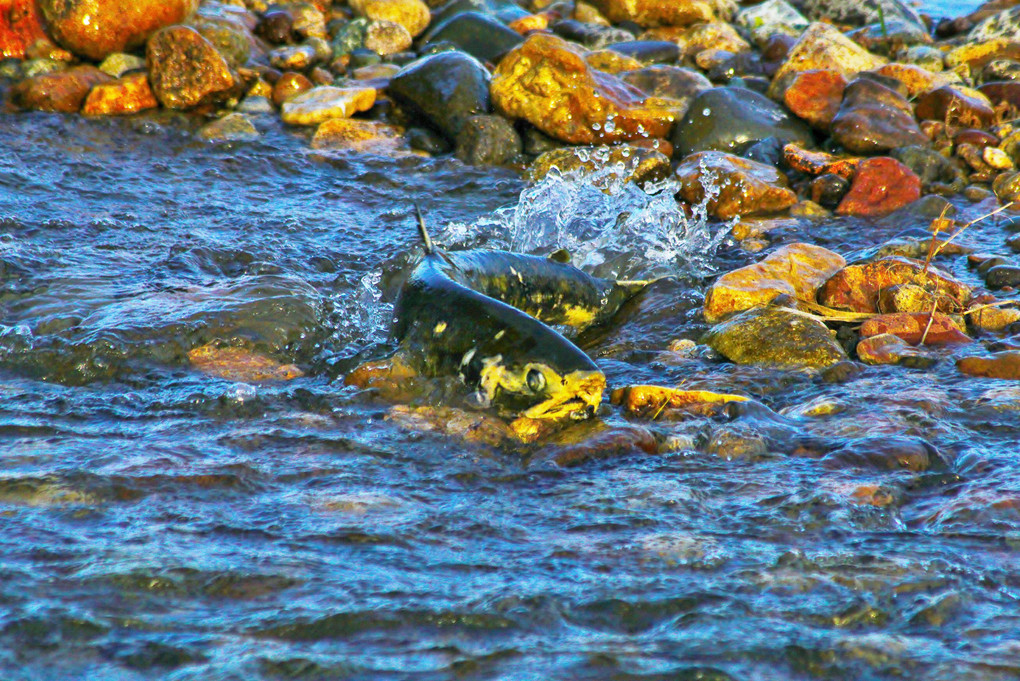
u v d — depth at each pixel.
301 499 13.72
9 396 17.39
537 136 35.31
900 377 18.62
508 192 31.83
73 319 20.30
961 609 10.95
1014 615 10.86
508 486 14.41
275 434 15.96
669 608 10.96
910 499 13.85
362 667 9.84
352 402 17.41
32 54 38.16
